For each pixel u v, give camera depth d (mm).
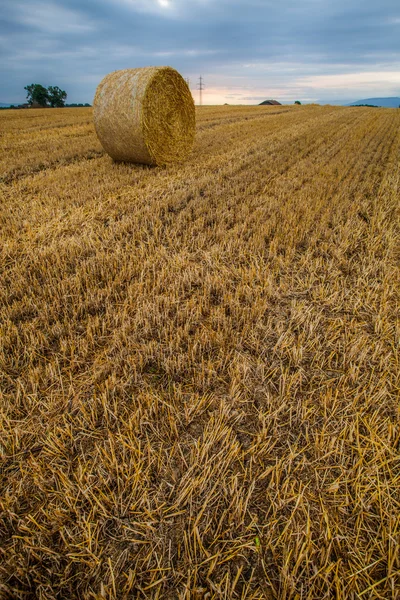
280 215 5492
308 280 3854
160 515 1691
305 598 1413
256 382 2508
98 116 8055
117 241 4633
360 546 1583
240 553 1568
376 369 2600
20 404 2291
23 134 13648
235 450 1945
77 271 3854
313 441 2088
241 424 2201
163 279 3721
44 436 2098
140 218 5312
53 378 2494
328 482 1856
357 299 3447
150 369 2633
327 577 1464
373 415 2158
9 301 3434
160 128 8109
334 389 2453
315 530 1646
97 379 2486
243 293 3525
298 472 1909
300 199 6105
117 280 3668
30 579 1479
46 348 2820
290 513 1721
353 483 1835
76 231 5004
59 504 1731
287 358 2738
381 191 6805
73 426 2139
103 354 2723
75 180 7273
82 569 1518
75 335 2967
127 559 1540
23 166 8422
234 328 3078
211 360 2691
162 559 1533
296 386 2455
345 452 2006
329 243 4695
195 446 2018
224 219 5301
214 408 2305
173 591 1446
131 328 2988
